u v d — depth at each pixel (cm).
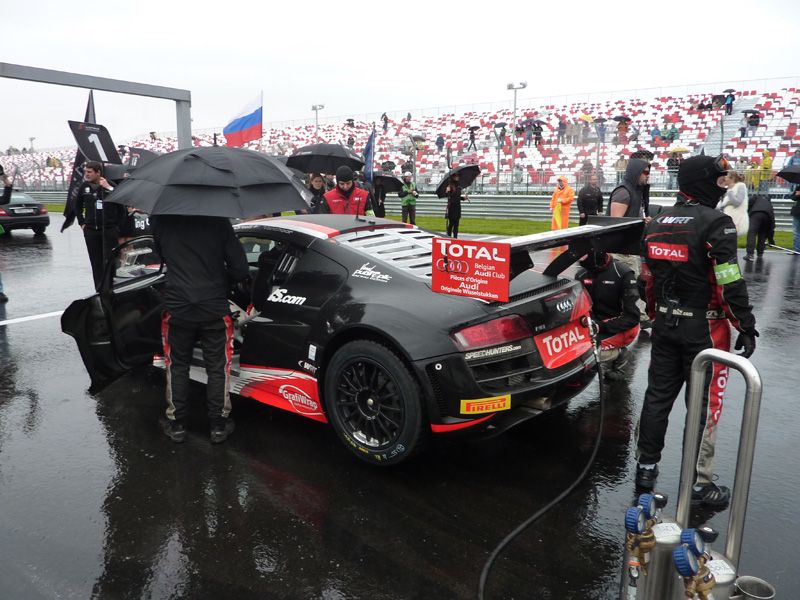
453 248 259
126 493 295
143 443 350
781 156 2386
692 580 172
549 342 317
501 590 225
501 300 244
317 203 825
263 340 355
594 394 425
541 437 356
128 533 262
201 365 395
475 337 286
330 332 320
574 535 259
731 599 183
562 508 280
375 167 3084
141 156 998
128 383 448
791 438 351
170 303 332
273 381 357
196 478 309
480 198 2158
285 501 287
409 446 294
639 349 536
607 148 2503
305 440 352
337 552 248
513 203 2100
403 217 1380
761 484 301
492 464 323
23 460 330
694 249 266
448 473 313
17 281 859
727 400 411
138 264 395
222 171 312
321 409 335
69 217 729
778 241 1288
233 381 381
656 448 292
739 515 188
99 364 381
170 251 329
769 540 255
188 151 328
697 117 2894
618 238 326
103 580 232
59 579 233
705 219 264
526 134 2723
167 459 330
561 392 334
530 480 306
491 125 3478
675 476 309
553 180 2289
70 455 335
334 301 328
